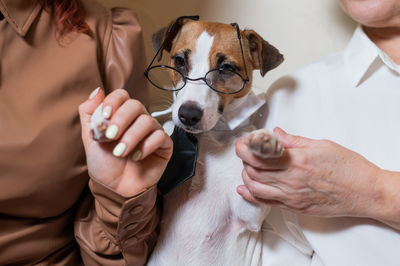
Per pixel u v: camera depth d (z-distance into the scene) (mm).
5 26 899
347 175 894
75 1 1056
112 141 786
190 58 1081
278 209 1217
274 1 1475
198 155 1149
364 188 904
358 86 1129
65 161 936
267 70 1163
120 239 965
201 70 1064
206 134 1160
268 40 1525
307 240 1146
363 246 1032
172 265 1143
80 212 1079
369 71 1115
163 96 1505
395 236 999
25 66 911
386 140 1054
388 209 918
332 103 1146
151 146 776
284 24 1498
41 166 897
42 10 963
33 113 888
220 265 1146
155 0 1509
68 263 1104
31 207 938
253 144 771
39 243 993
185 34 1129
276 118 1213
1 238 925
